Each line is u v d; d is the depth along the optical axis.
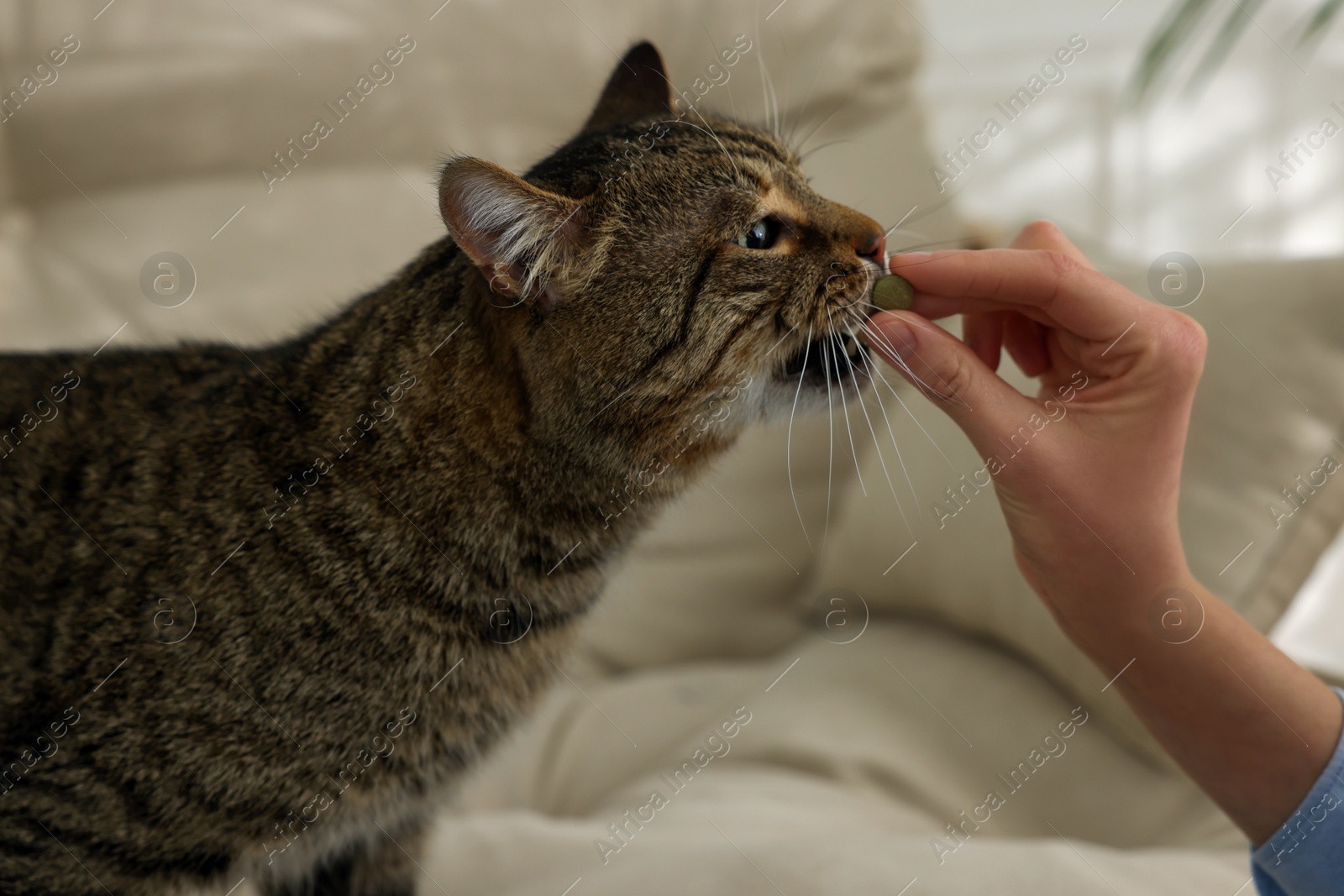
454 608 0.79
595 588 0.83
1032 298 0.75
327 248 0.98
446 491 0.78
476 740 0.81
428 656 0.79
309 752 0.77
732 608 1.00
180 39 0.97
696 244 0.79
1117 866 0.78
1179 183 1.39
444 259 0.80
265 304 0.96
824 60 1.05
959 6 1.37
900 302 0.77
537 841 0.84
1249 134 1.38
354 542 0.78
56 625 0.77
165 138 0.97
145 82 0.97
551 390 0.79
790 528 1.01
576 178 0.79
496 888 0.82
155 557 0.78
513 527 0.79
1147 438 0.74
